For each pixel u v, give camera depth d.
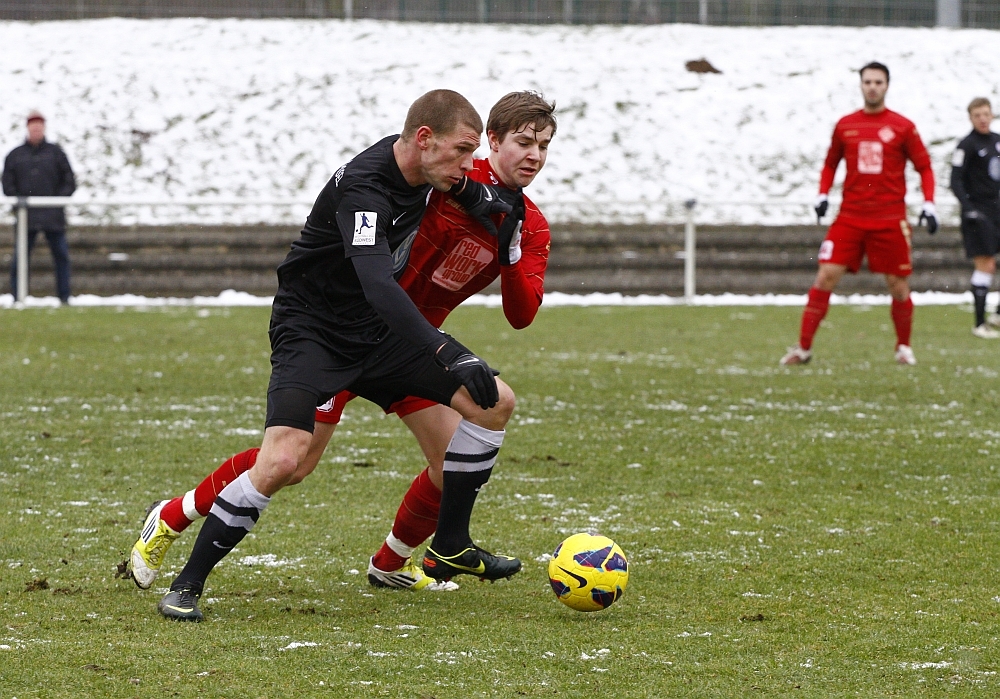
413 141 12.30
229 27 90.31
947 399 29.55
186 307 57.06
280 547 15.77
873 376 33.78
